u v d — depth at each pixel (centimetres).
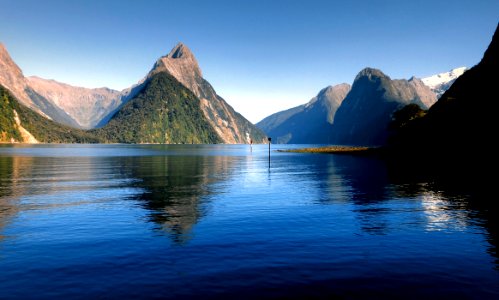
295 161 9138
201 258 1377
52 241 1609
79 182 4066
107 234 1734
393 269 1271
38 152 13525
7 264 1307
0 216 2159
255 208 2453
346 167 6794
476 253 1455
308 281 1159
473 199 2839
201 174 5212
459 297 1052
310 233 1766
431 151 9481
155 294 1058
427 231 1812
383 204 2614
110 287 1106
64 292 1073
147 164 7475
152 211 2336
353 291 1086
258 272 1234
